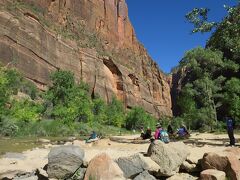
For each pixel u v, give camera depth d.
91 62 98.50
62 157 9.16
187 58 54.44
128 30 146.88
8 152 15.57
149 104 134.88
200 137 26.62
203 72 54.25
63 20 95.25
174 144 9.91
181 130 23.94
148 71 150.75
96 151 14.02
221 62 53.38
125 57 132.75
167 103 161.88
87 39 104.50
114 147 16.67
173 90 177.62
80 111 56.97
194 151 12.59
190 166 9.41
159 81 161.25
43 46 76.12
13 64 63.47
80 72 92.75
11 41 64.81
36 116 45.28
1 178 9.59
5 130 34.34
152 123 83.12
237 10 19.33
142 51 158.00
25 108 45.19
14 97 50.84
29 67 68.69
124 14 144.62
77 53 93.31
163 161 9.25
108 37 123.12
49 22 85.00
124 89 111.12
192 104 53.94
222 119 59.91
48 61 76.94
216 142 19.80
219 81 54.38
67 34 93.06
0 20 63.59
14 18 67.50
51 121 44.19
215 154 8.76
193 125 57.75
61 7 95.62
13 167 10.76
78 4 106.06
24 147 19.23
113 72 112.25
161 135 14.78
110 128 68.00
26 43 69.31
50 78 68.69
